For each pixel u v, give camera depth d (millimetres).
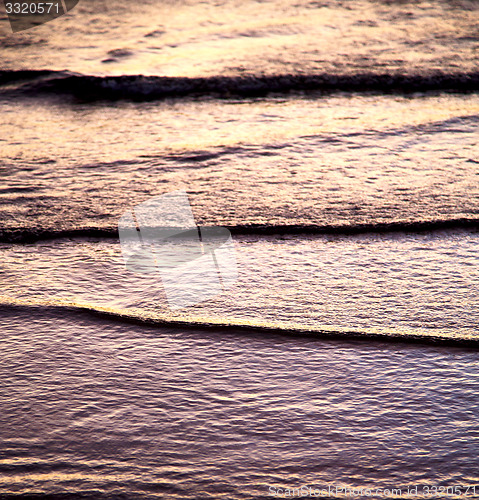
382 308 9477
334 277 10328
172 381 7895
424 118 17719
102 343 8648
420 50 22797
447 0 29172
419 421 7270
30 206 12875
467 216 12273
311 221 12133
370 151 15523
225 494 6348
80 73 20828
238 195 13242
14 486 6453
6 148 16031
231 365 8180
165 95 19891
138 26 26234
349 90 19922
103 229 11898
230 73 20703
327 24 25953
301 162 14914
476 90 19922
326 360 8281
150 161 15102
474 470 6660
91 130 17328
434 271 10523
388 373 8039
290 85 20156
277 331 8875
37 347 8562
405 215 12344
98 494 6355
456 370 8109
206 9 28422
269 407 7453
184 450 6863
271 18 26938
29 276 10398
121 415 7348
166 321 9125
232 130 17109
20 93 20047
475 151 15508
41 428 7184
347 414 7355
